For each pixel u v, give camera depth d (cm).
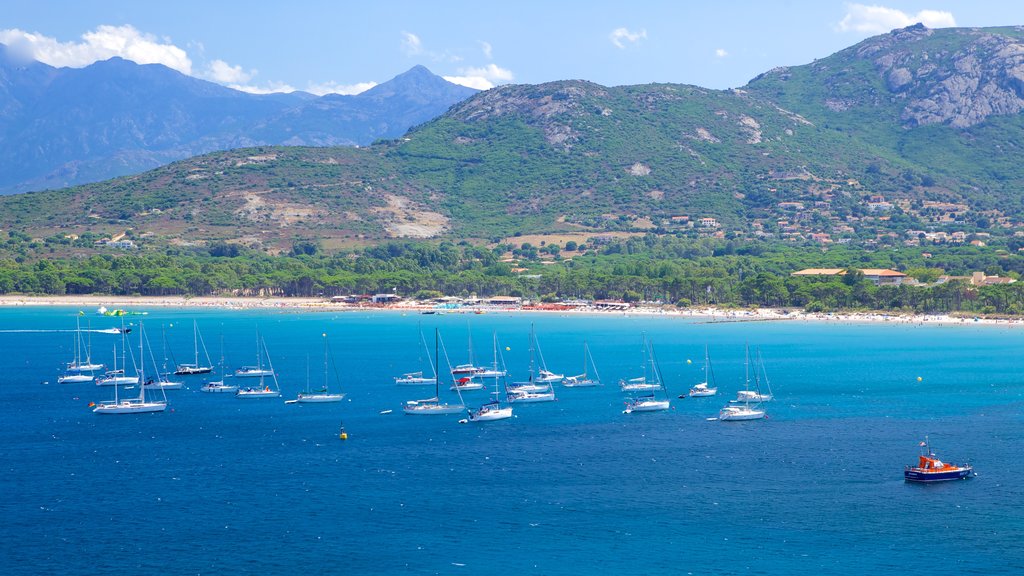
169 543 13088
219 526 13725
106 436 19262
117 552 12788
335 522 13875
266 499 14925
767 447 17900
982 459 16788
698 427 19825
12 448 18225
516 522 13825
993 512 13962
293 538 13262
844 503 14475
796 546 12825
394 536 13325
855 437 18662
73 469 16675
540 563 12394
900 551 12612
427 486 15538
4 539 13250
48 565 12381
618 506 14462
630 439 18700
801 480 15662
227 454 17675
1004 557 12362
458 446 18188
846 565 12212
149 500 14900
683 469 16400
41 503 14775
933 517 13800
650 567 12238
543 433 19325
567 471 16350
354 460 17175
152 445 18438
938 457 16925
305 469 16600
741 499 14712
